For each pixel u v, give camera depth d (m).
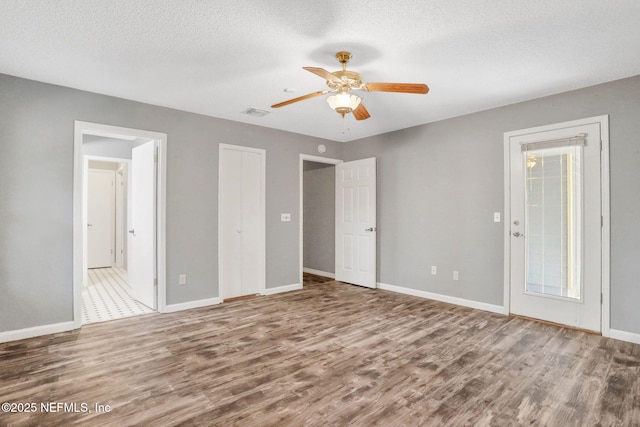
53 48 2.48
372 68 2.83
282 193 4.87
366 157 5.28
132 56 2.61
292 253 4.97
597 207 3.18
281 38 2.35
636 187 2.98
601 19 2.11
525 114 3.63
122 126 3.53
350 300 4.38
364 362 2.56
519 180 3.68
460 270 4.17
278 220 4.82
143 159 4.14
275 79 3.06
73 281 3.23
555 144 3.41
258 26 2.19
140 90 3.32
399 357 2.65
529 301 3.61
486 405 2.01
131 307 4.02
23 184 3.01
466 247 4.12
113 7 1.98
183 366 2.48
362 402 2.03
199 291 4.05
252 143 4.54
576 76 2.99
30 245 3.04
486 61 2.70
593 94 3.20
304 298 4.47
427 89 2.49
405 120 4.38
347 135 5.19
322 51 2.54
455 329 3.29
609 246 3.11
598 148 3.17
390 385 2.23
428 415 1.91
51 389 2.15
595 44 2.43
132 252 4.49
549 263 3.48
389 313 3.80
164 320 3.53
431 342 2.95
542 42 2.40
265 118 4.28
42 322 3.09
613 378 2.32
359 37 2.33
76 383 2.23
